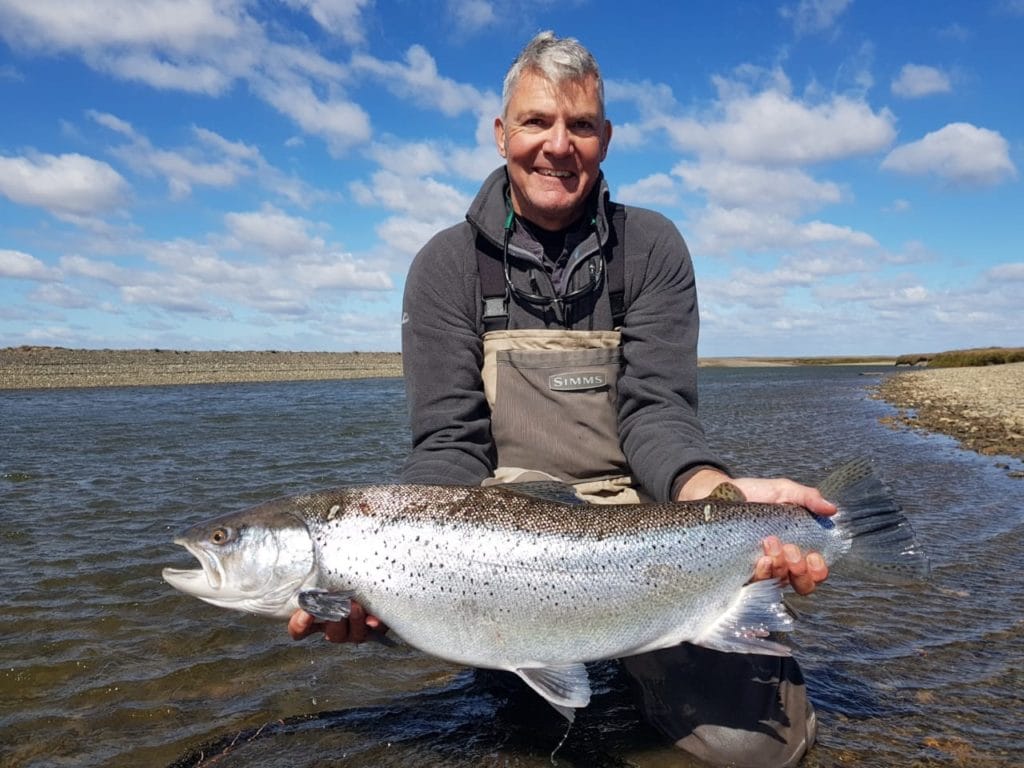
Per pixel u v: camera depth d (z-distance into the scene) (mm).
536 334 1067
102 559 1623
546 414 1061
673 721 864
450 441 1045
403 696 1007
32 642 1173
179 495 2391
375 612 886
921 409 5988
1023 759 835
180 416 5887
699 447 1002
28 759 849
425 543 876
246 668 1090
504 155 1132
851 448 3596
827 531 921
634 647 866
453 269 1078
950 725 912
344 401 8156
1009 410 5094
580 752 858
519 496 903
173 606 1335
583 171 1043
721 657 904
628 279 1086
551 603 855
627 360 1087
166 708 970
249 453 3486
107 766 835
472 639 868
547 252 1104
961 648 1138
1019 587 1417
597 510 892
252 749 868
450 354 1063
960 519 1984
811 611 1297
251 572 904
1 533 1863
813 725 862
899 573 903
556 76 1006
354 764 835
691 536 878
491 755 852
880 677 1044
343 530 898
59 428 4793
